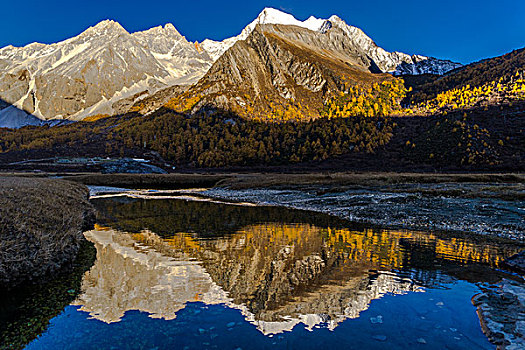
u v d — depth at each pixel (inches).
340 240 741.3
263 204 1553.9
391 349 280.8
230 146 6550.2
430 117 6609.3
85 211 857.5
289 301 392.5
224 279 470.0
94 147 7337.6
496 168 3796.8
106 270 495.5
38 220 520.1
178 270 509.0
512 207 1048.8
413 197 1353.3
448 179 1987.0
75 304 374.9
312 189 1987.0
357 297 404.8
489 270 511.8
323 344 290.8
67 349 281.3
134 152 6811.0
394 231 850.8
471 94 7263.8
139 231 831.7
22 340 297.9
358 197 1480.1
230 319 344.2
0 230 431.8
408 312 359.9
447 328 321.1
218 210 1320.1
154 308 367.6
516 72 7273.6
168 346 285.6
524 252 569.3
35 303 374.6
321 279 471.5
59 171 4488.2
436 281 462.3
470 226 885.2
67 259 499.2
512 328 316.5
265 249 653.9
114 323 331.0
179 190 2493.8
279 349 279.6
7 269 388.5
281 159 5905.5
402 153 5221.5
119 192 2218.3
